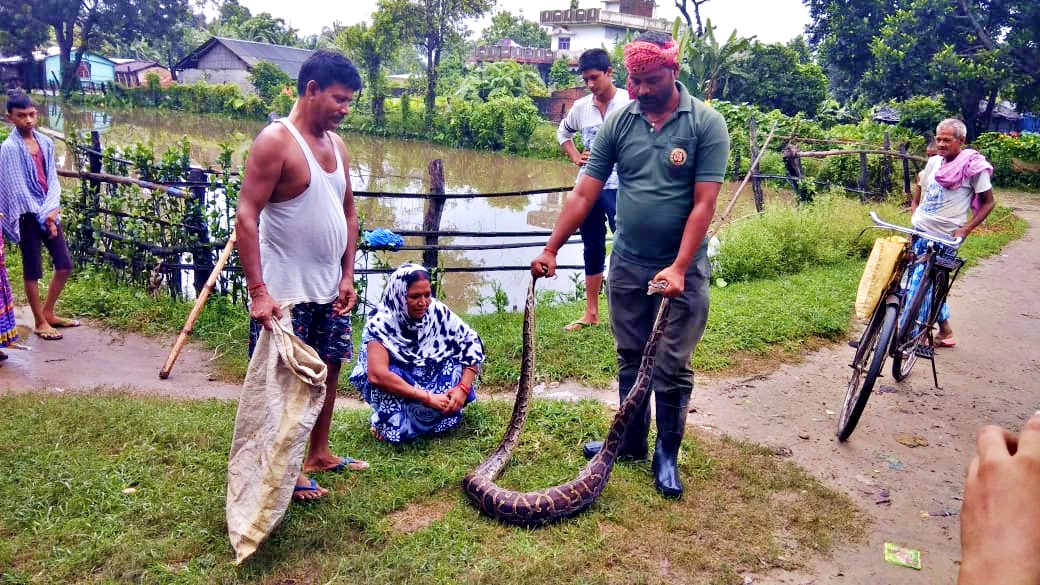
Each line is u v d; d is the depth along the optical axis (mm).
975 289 9297
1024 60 25047
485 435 4441
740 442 4555
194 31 80000
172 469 3777
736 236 9398
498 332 6582
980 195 6250
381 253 11031
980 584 662
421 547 3281
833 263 9867
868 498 4070
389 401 4258
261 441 3086
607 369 5793
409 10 37219
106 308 6895
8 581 2865
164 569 3002
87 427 4184
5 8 46781
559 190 7406
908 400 5586
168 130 32188
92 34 50438
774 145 22094
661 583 3182
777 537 3604
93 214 7793
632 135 3705
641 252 3775
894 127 25000
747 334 6605
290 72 53031
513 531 3469
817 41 30844
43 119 35281
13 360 5664
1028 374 6305
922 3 26172
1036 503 670
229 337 6406
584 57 6289
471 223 13906
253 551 3018
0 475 3590
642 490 3896
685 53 26734
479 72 41094
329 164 3502
